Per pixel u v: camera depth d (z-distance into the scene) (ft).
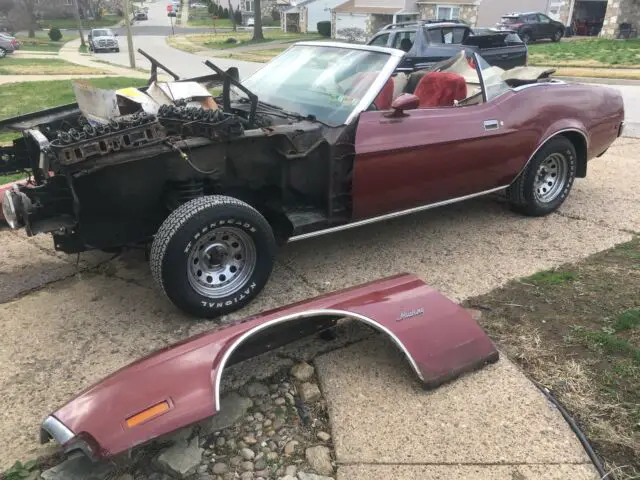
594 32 118.11
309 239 15.53
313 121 12.91
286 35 168.86
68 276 13.53
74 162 9.93
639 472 7.82
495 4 112.47
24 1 197.67
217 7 286.46
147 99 13.69
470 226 16.40
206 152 11.44
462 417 8.77
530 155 15.64
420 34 39.88
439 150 13.69
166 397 7.70
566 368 9.90
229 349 8.50
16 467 7.93
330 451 8.28
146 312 11.93
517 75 18.62
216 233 11.09
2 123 13.67
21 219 11.06
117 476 7.85
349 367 9.99
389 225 16.52
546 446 8.22
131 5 313.53
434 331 9.69
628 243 15.11
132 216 11.42
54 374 9.98
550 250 14.75
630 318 11.23
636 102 40.29
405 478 7.71
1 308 12.10
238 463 8.09
